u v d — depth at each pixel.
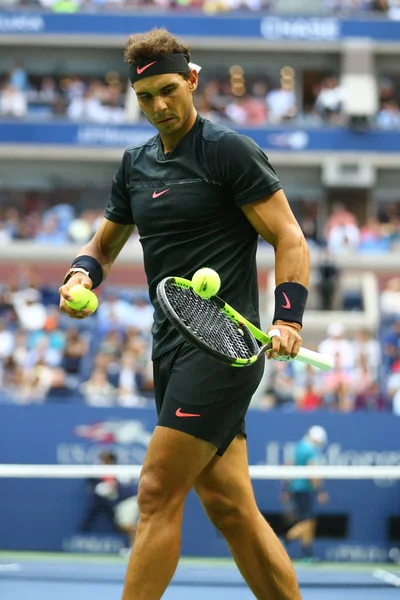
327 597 13.57
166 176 6.70
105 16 43.03
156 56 6.38
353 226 37.38
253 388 6.57
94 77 44.16
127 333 27.80
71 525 20.64
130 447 20.80
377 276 35.72
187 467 6.34
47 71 44.16
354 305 34.19
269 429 20.80
